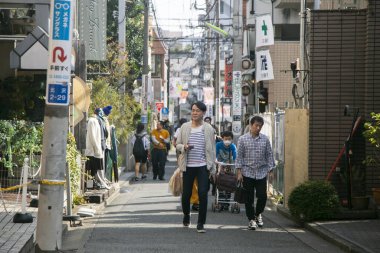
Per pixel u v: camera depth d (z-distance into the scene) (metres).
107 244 13.06
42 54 17.62
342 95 18.41
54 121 10.95
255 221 15.84
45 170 10.99
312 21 18.45
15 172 18.06
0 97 20.55
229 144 19.83
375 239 13.43
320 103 18.44
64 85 10.92
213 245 13.14
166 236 14.21
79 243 13.17
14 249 10.86
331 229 14.77
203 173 15.09
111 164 25.67
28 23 21.03
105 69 37.12
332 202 16.02
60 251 11.10
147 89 44.62
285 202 19.66
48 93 10.93
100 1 26.25
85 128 21.91
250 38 44.19
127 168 40.03
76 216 15.79
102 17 26.33
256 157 15.62
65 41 10.90
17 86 20.53
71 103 18.88
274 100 38.53
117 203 21.91
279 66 38.53
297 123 19.16
